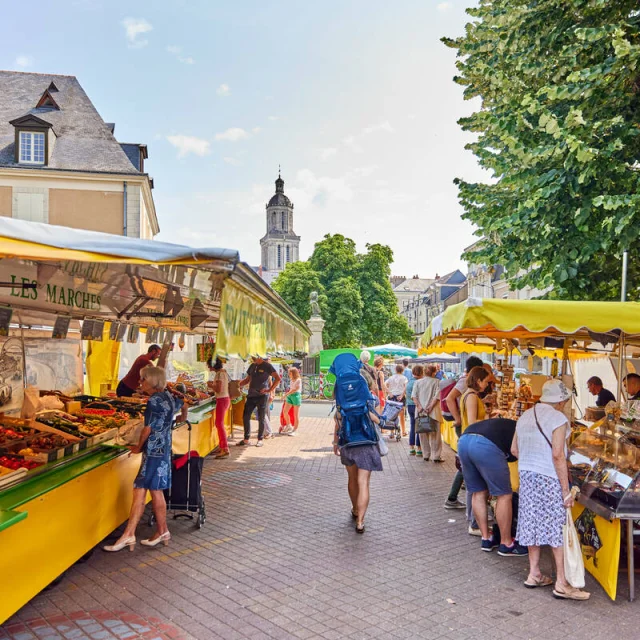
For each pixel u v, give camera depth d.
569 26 9.42
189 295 6.51
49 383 8.61
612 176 8.77
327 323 42.56
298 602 4.71
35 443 5.50
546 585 5.09
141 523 6.91
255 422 17.38
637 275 9.83
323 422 18.00
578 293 9.81
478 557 5.82
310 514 7.35
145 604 4.64
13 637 4.08
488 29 10.78
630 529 4.81
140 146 32.34
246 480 9.33
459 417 7.77
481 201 11.90
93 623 4.30
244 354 5.19
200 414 9.57
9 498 4.19
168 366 15.12
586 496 5.29
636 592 4.94
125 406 8.45
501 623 4.36
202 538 6.34
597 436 5.90
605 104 8.93
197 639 4.09
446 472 10.22
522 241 10.56
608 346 10.77
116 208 28.84
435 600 4.77
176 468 6.70
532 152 8.99
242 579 5.18
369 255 44.50
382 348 23.55
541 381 7.74
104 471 5.86
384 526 6.87
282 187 145.62
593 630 4.26
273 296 6.39
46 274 5.75
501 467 5.78
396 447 13.14
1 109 30.70
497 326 5.14
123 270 5.71
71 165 28.73
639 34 8.76
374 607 4.62
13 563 4.10
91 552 5.85
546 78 10.09
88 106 31.75
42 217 28.34
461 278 82.25
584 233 9.27
